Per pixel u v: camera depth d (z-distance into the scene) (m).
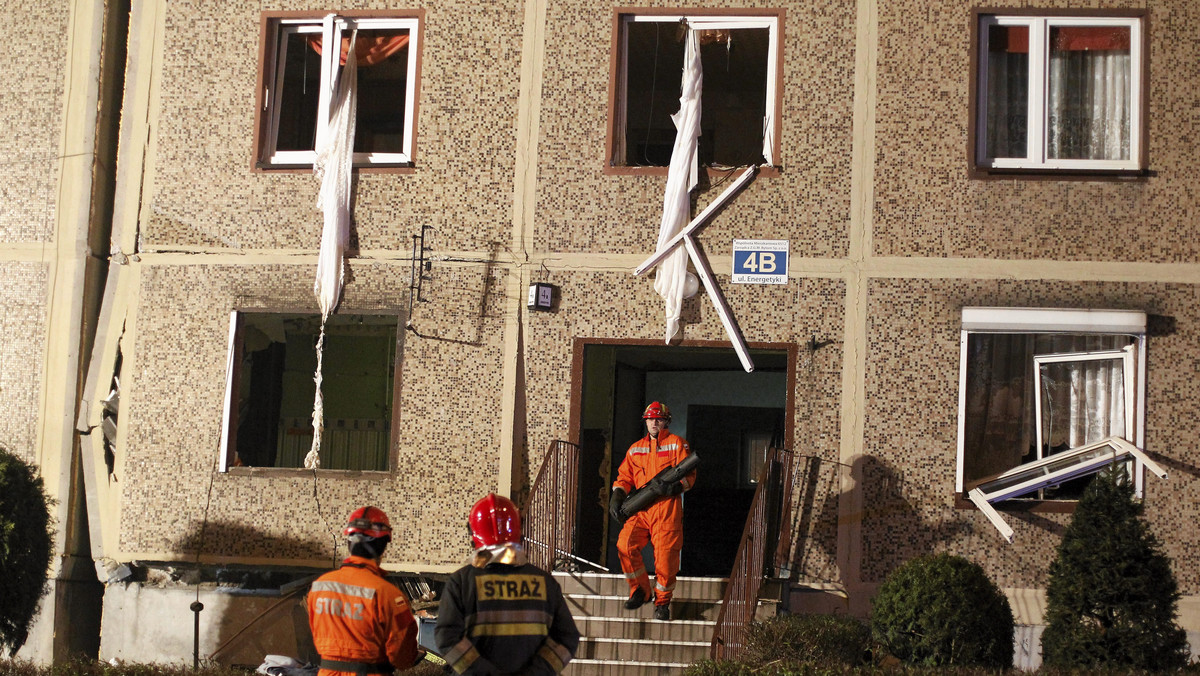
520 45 11.49
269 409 12.56
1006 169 10.79
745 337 10.95
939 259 10.82
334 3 11.74
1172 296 10.55
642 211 11.20
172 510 11.35
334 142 11.50
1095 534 8.94
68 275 11.77
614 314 11.13
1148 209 10.65
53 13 12.14
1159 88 10.73
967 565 9.36
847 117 11.04
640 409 13.90
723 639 8.73
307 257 11.52
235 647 11.24
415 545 11.09
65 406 11.59
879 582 10.54
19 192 11.94
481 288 11.30
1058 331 10.54
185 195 11.72
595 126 11.33
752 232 11.05
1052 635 9.02
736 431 13.99
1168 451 10.37
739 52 12.43
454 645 5.64
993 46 11.13
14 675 9.25
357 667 6.02
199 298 11.60
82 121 11.95
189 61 11.85
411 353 11.30
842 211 10.96
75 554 11.59
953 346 10.73
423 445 11.20
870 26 11.09
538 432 11.09
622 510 9.96
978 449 10.70
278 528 11.22
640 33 11.90
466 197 11.41
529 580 5.86
